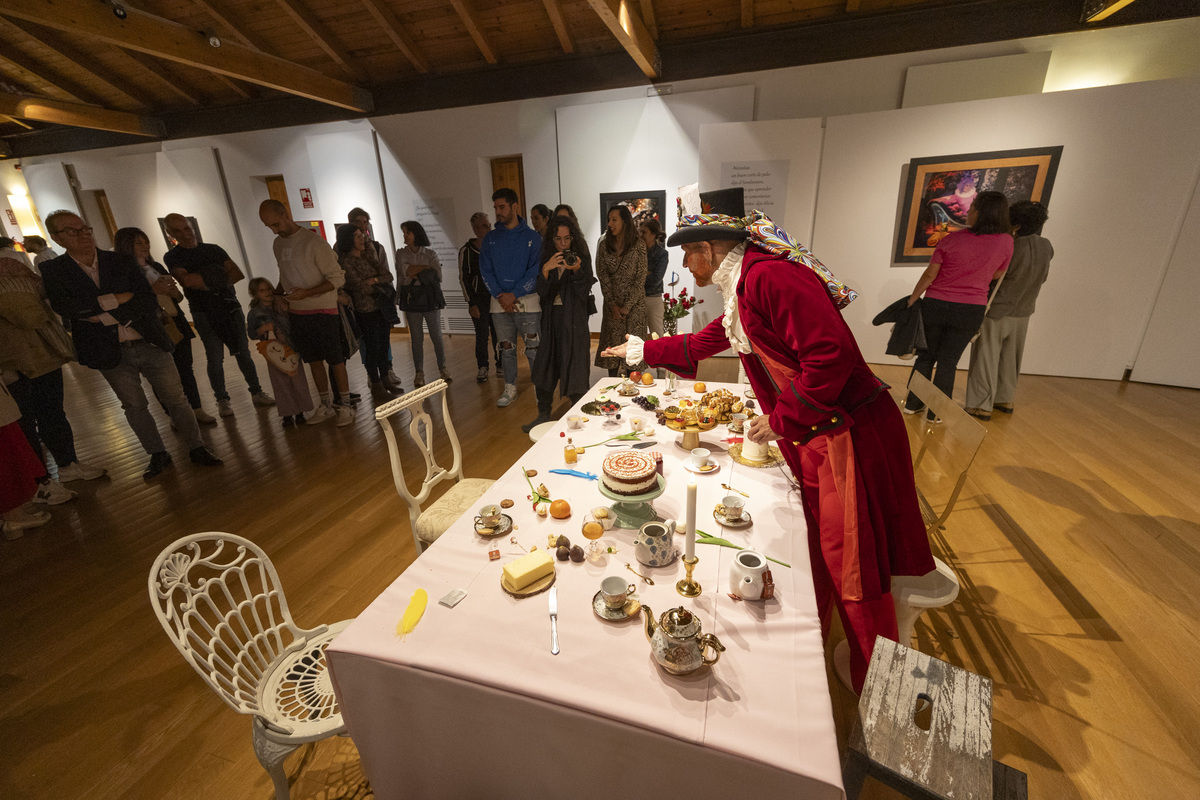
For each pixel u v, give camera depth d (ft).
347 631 3.06
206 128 21.65
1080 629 5.86
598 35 16.10
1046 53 13.14
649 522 4.08
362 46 17.20
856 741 2.85
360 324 14.65
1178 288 12.58
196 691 5.56
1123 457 9.65
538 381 11.74
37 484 9.32
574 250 11.65
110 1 11.06
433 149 19.39
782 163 15.16
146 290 9.59
